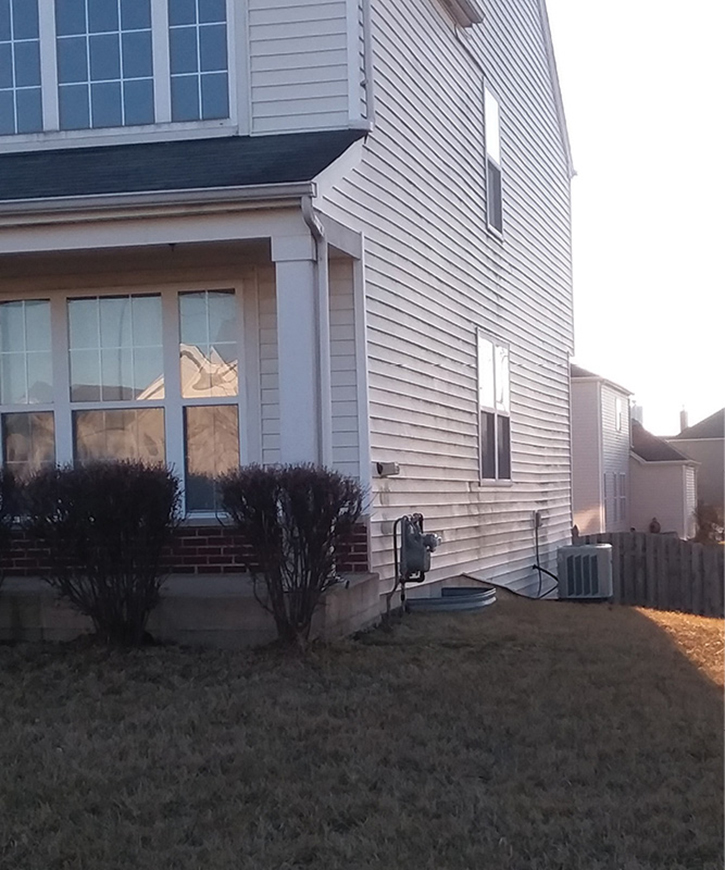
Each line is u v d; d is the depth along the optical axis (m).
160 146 9.83
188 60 9.95
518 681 7.42
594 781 5.48
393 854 4.55
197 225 8.39
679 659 8.66
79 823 4.85
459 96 13.11
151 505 7.85
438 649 8.45
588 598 15.47
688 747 6.04
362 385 9.59
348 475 8.82
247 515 7.74
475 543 13.30
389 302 10.48
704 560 16.39
